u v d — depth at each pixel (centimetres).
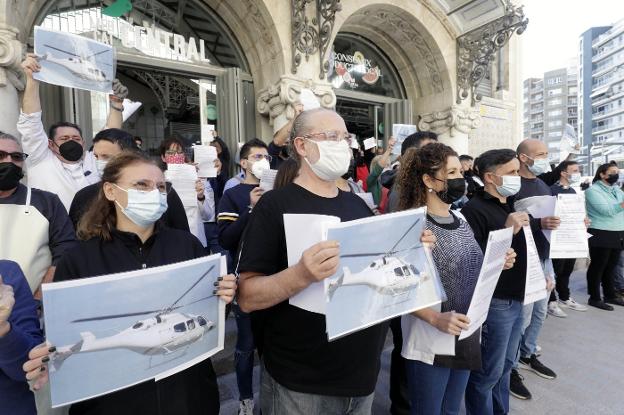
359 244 118
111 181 128
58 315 99
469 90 692
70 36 247
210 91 533
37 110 232
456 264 162
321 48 525
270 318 134
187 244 142
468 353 163
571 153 496
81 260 124
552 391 276
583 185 615
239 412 236
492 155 209
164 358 115
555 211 247
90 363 104
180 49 501
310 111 136
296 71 505
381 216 122
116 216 134
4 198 173
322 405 128
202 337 122
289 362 128
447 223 170
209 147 303
